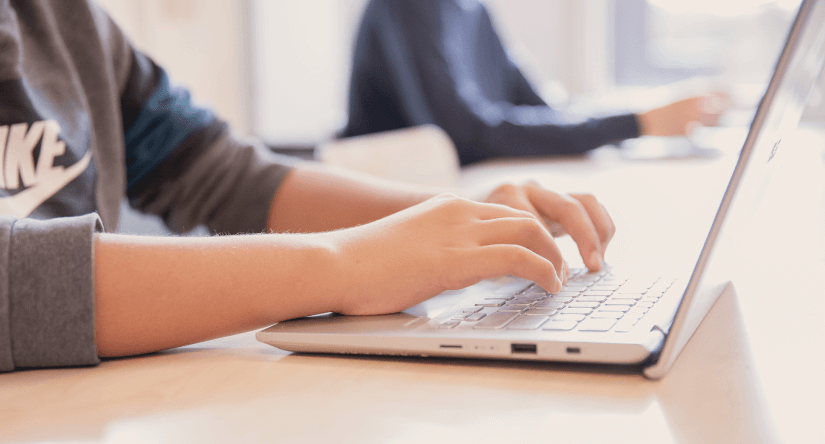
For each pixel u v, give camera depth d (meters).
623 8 2.86
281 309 0.42
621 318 0.39
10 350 0.39
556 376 0.34
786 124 0.42
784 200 1.03
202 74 3.08
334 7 3.10
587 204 0.60
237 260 0.42
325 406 0.32
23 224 0.41
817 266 0.61
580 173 1.43
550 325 0.38
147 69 0.84
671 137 1.74
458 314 0.43
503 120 1.78
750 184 0.36
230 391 0.35
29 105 0.62
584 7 2.75
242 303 0.41
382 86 1.91
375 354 0.40
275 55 3.16
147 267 0.41
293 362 0.39
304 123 3.21
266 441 0.28
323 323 0.42
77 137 0.67
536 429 0.28
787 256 0.66
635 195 1.12
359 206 0.76
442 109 1.84
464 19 2.09
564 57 2.81
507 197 0.59
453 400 0.32
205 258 0.42
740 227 0.43
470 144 1.80
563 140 1.73
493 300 0.46
